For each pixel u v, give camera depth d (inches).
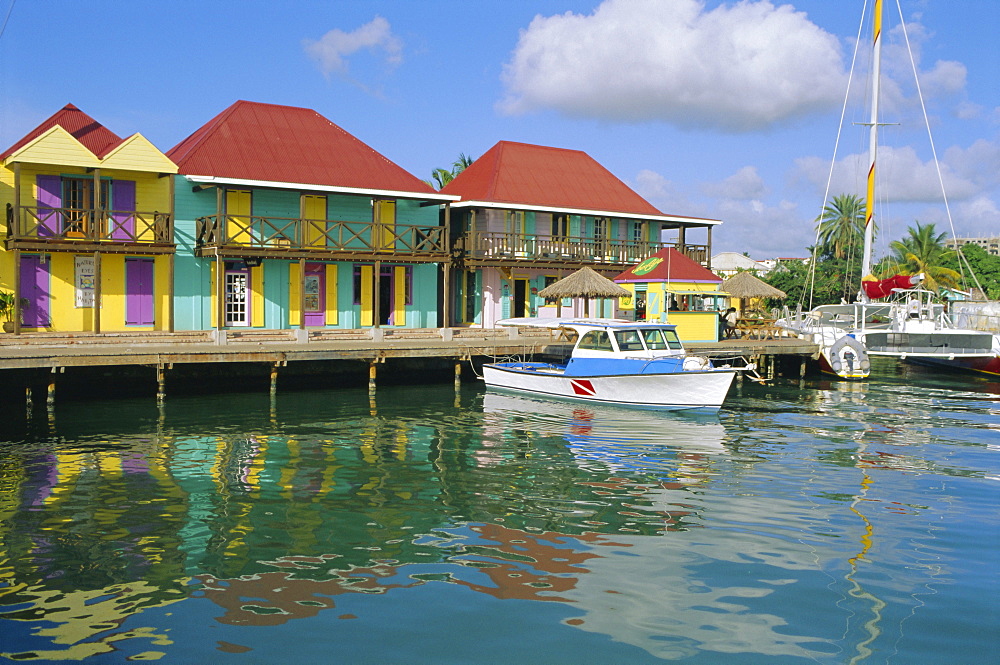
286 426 726.5
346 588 344.5
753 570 367.2
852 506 473.1
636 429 726.5
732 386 1066.1
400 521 440.8
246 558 380.2
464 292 1376.7
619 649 290.2
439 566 370.3
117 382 897.5
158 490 501.4
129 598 332.5
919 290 1212.5
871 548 397.4
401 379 1079.0
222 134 1163.3
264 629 304.7
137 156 990.4
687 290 1190.9
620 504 476.4
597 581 352.8
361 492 502.0
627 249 1446.9
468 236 1333.7
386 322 1261.1
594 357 864.3
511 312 1373.0
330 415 791.1
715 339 1214.9
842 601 332.8
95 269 962.7
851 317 1387.8
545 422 760.3
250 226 1062.4
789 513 458.9
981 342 1144.8
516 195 1400.1
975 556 386.9
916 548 398.0
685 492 505.0
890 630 307.0
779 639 299.1
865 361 1141.1
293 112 1277.1
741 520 444.8
